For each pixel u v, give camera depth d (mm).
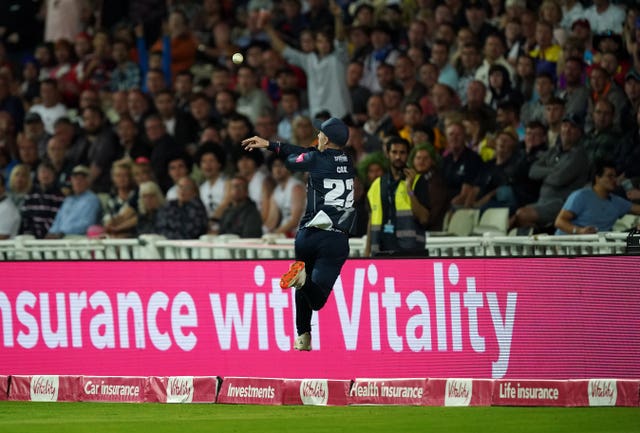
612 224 42875
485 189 47719
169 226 49531
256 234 48594
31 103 68500
